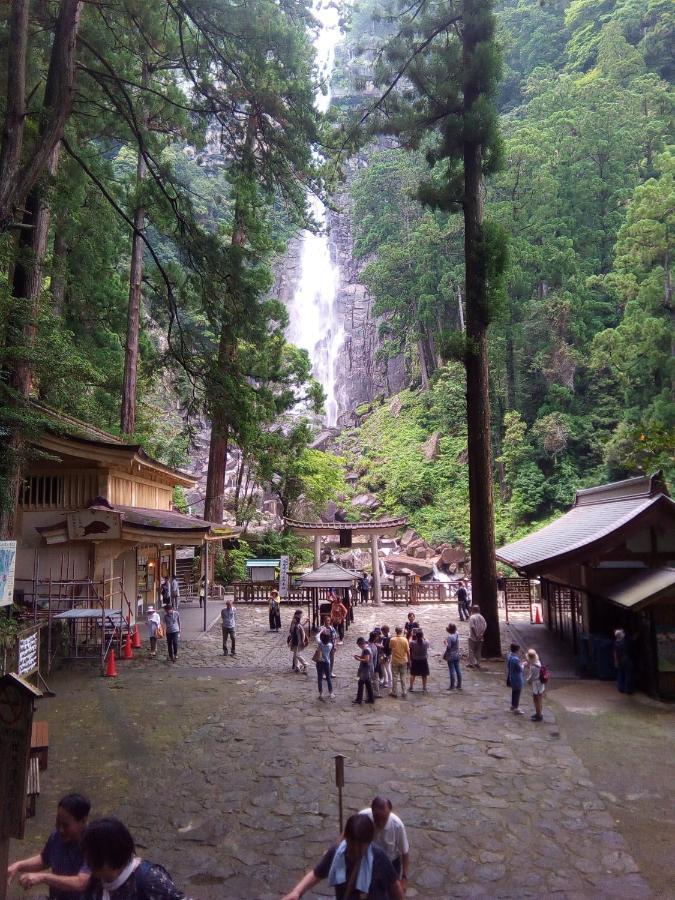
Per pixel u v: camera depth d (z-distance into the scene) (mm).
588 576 16594
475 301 19578
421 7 20578
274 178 21922
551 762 10219
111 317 30734
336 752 10750
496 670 16906
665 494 15883
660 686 13719
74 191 21719
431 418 61688
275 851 7430
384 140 86875
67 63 14617
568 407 50875
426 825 8055
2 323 12977
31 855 7180
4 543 11156
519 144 50781
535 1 79875
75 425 19609
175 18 20484
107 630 18328
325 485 42938
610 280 41438
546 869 6992
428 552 45969
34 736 8516
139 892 3453
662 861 7152
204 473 55438
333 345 77750
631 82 60938
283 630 22828
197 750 10812
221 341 24062
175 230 21594
